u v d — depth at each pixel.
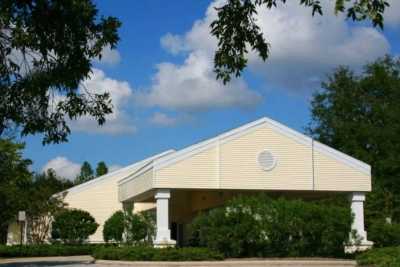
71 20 14.02
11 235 43.94
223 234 26.00
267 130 30.44
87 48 14.62
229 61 12.28
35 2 13.71
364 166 31.25
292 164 30.47
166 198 29.33
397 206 45.41
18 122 15.97
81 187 44.56
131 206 41.59
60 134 16.44
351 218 26.81
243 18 11.91
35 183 47.22
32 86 15.02
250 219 26.19
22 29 14.01
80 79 14.84
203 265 24.70
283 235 26.33
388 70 56.16
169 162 29.39
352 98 56.53
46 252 37.88
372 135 53.06
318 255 26.75
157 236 29.05
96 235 44.16
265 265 24.44
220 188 29.62
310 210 26.39
